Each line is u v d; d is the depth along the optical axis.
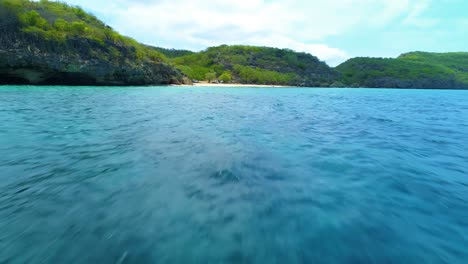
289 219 3.39
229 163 5.64
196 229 3.13
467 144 7.65
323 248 2.81
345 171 5.21
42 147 6.61
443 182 4.64
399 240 2.94
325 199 3.97
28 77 31.27
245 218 3.40
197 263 2.55
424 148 7.14
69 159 5.71
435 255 2.69
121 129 9.10
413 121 12.69
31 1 37.41
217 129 9.58
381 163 5.74
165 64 51.06
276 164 5.62
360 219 3.40
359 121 12.32
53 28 33.94
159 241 2.88
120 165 5.39
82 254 2.63
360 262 2.60
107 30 42.69
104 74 36.44
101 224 3.19
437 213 3.55
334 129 9.98
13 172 4.86
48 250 2.68
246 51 103.69
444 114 16.05
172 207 3.66
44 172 4.90
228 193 4.14
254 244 2.87
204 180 4.66
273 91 47.88
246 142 7.62
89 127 9.27
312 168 5.38
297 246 2.85
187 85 56.00
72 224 3.18
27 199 3.81
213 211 3.56
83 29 37.25
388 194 4.15
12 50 28.27
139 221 3.28
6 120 10.03
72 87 32.50
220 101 22.89
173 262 2.56
